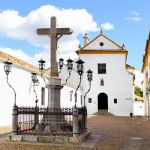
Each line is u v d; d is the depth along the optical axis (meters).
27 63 25.12
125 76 43.50
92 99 43.28
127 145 12.31
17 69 21.09
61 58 15.80
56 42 14.53
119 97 43.22
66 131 13.30
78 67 14.30
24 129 13.89
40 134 12.80
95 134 16.05
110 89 43.41
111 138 14.39
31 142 12.13
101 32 44.25
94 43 44.19
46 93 27.06
